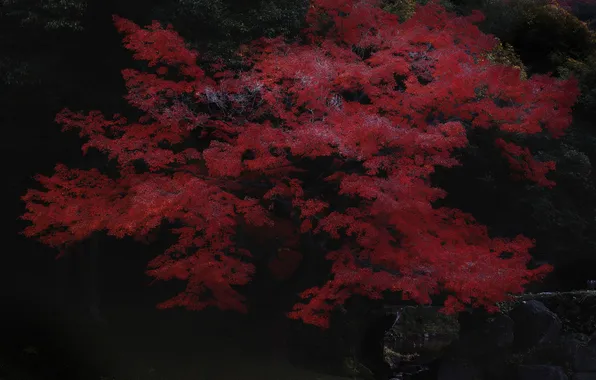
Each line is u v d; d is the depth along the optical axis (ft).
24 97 48.47
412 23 44.14
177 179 40.57
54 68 47.16
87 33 47.55
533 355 52.47
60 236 43.37
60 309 58.29
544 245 62.39
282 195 43.96
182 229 41.81
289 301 48.70
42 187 56.80
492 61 56.65
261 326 50.70
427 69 43.27
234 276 41.27
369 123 36.86
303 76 39.45
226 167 38.68
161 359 52.49
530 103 43.19
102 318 57.41
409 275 40.34
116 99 50.21
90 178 42.86
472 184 58.18
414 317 55.83
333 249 46.75
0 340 51.83
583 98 66.95
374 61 41.55
